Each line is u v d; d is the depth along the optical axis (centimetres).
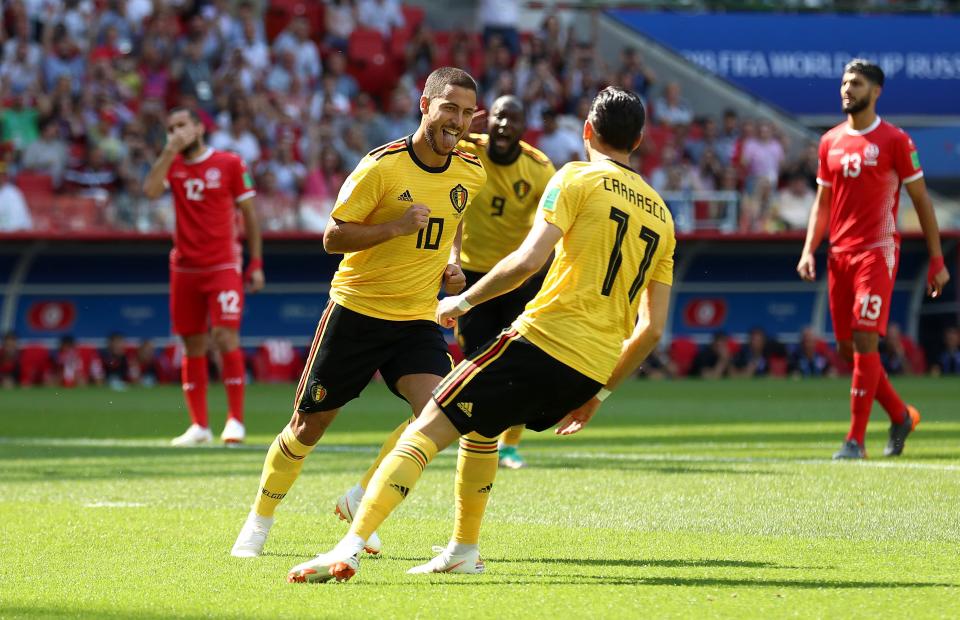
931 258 3038
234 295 3453
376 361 1811
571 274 1591
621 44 9106
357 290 1792
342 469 2792
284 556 1772
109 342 6625
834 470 2733
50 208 6444
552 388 1590
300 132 7525
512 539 1900
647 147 8106
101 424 4128
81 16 7744
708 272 7506
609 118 1630
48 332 6775
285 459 1788
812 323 7712
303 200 6838
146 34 7750
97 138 6950
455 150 1847
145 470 2792
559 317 1588
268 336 7106
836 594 1488
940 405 4938
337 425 4109
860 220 3005
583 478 2612
